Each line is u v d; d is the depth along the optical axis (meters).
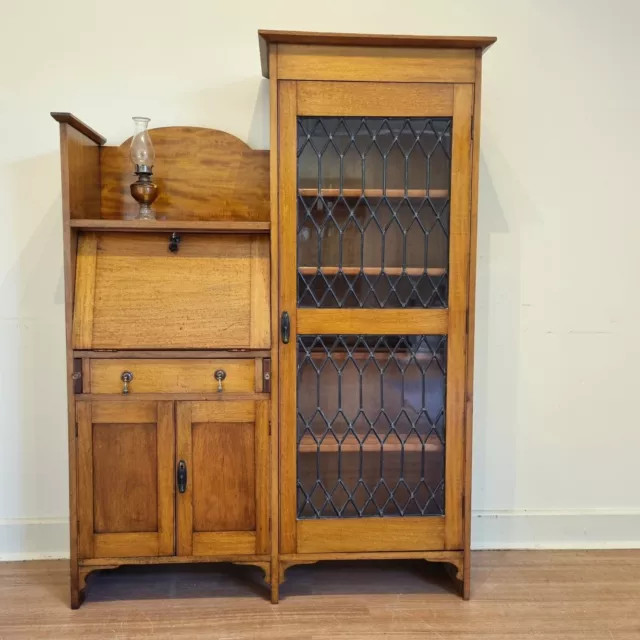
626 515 2.17
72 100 1.99
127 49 2.00
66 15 1.97
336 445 1.78
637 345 2.15
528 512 2.17
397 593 1.86
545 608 1.77
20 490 2.06
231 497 1.75
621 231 2.13
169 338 1.72
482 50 1.69
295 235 1.71
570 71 2.08
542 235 2.12
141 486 1.73
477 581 1.93
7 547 2.05
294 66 1.67
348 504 1.79
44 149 1.99
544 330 2.14
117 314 1.72
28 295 2.02
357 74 1.68
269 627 1.67
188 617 1.71
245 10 2.01
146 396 1.71
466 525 1.80
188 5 2.00
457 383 1.77
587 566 2.03
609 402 2.16
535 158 2.10
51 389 2.05
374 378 1.78
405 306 1.76
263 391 1.75
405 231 1.75
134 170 1.94
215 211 1.99
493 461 2.16
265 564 1.77
